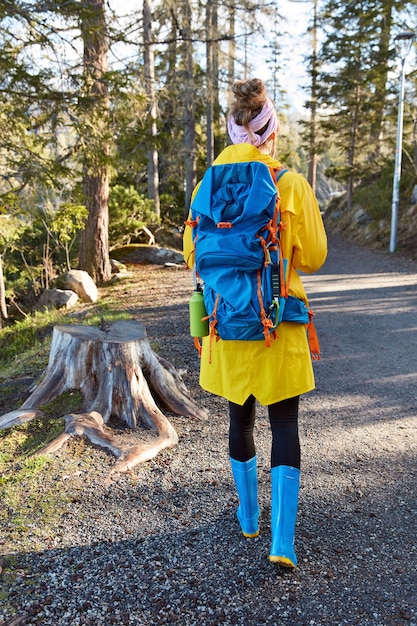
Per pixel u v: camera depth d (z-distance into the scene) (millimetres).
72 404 3559
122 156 10766
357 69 22219
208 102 20016
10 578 2029
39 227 12578
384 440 3496
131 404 3506
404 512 2596
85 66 8680
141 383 3627
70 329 3934
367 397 4348
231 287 1852
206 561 2156
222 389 2059
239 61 19328
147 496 2668
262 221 1853
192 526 2412
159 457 3121
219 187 1951
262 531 2363
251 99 2016
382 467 3092
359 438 3529
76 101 8242
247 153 1966
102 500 2609
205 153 25453
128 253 13961
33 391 3969
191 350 5555
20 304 12445
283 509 1985
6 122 7953
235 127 2059
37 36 7875
